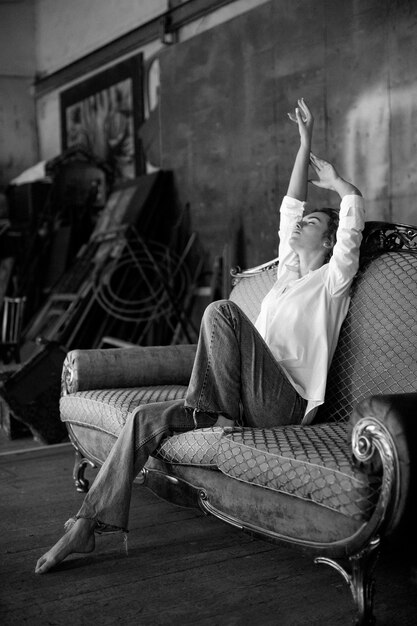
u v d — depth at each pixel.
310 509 1.92
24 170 10.18
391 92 4.36
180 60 6.30
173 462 2.42
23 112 10.14
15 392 4.22
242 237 5.65
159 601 2.05
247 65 5.50
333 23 4.73
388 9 4.34
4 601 2.06
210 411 2.39
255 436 2.16
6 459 3.86
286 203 3.04
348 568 2.22
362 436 1.79
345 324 2.62
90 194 8.16
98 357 3.16
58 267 7.86
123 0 7.88
